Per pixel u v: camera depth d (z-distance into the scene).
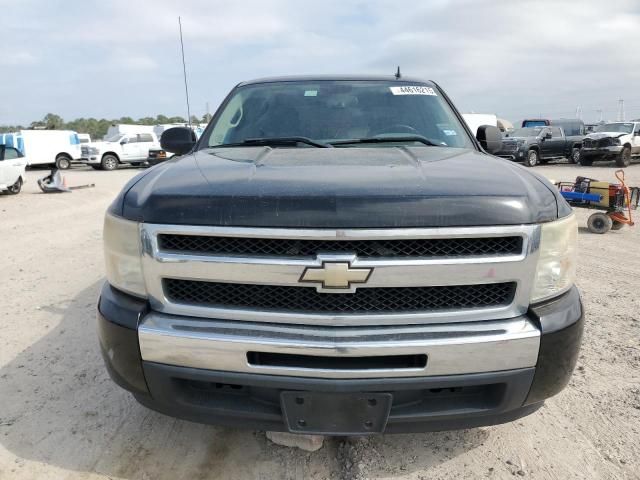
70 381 3.13
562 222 1.91
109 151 26.27
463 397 1.95
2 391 3.01
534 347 1.85
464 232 1.75
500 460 2.40
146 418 2.73
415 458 2.40
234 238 1.80
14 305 4.51
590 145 21.64
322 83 3.48
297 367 1.82
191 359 1.86
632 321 4.12
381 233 1.72
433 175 1.99
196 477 2.28
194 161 2.44
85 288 5.02
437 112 3.28
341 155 2.45
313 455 2.42
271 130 3.09
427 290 1.82
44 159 27.12
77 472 2.31
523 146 21.59
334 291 1.77
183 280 1.90
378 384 1.80
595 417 2.76
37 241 7.60
